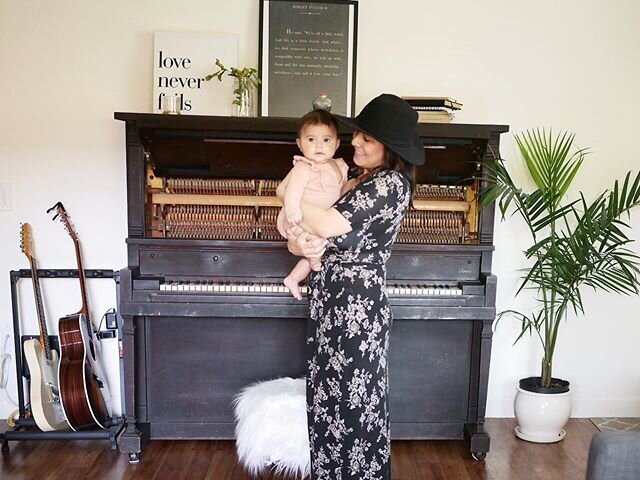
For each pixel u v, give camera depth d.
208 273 2.41
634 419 2.93
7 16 2.59
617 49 2.76
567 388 2.67
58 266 2.76
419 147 1.81
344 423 1.82
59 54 2.63
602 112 2.79
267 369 2.57
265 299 2.33
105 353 2.81
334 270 1.78
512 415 2.93
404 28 2.70
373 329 1.78
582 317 2.92
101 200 2.73
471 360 2.58
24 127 2.66
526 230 2.84
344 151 2.43
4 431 2.64
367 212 1.69
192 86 2.62
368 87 2.72
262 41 2.63
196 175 2.50
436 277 2.45
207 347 2.54
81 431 2.56
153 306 2.32
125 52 2.65
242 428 2.05
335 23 2.64
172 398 2.56
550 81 2.76
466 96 2.75
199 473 2.37
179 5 2.64
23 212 2.71
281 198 1.85
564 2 2.72
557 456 2.56
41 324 2.62
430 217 2.56
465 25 2.71
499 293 2.88
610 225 2.46
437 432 2.62
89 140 2.69
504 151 2.80
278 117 2.40
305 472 1.99
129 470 2.38
